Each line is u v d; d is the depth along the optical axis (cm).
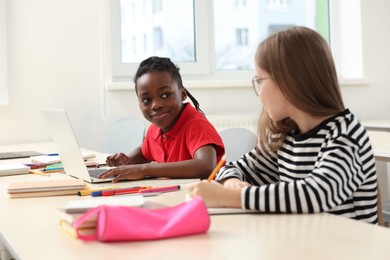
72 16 324
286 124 130
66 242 91
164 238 90
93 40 330
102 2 330
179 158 188
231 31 382
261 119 137
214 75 377
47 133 322
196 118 187
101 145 334
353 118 119
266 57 117
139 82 188
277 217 104
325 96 118
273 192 107
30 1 315
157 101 185
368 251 80
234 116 347
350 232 92
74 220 94
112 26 348
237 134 214
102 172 172
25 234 98
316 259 77
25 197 137
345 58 412
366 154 116
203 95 357
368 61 401
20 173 186
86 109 329
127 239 89
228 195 109
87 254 83
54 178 173
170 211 97
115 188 141
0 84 303
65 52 324
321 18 408
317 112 118
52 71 321
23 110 316
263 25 390
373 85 403
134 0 354
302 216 104
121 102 337
